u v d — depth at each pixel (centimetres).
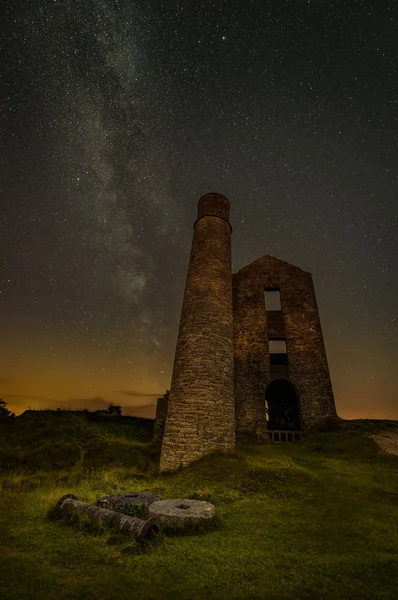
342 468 955
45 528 566
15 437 1677
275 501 701
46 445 1570
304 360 1823
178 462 1098
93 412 2319
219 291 1459
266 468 897
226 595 360
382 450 1163
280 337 1930
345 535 523
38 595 361
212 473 916
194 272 1515
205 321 1349
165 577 394
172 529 542
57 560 447
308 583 385
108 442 1639
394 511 627
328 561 435
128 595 359
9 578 395
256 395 1769
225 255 1606
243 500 714
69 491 841
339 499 696
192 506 620
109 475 1077
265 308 2009
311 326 1919
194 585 378
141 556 452
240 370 1834
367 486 779
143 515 605
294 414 2003
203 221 1688
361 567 420
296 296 2030
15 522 601
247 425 1702
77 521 585
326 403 1698
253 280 2108
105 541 503
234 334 1936
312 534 527
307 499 699
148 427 2188
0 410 2439
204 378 1230
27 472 1248
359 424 1552
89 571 418
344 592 369
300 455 1193
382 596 364
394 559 442
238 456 1051
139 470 1209
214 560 438
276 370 1819
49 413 2064
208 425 1150
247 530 548
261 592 365
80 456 1438
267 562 432
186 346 1321
